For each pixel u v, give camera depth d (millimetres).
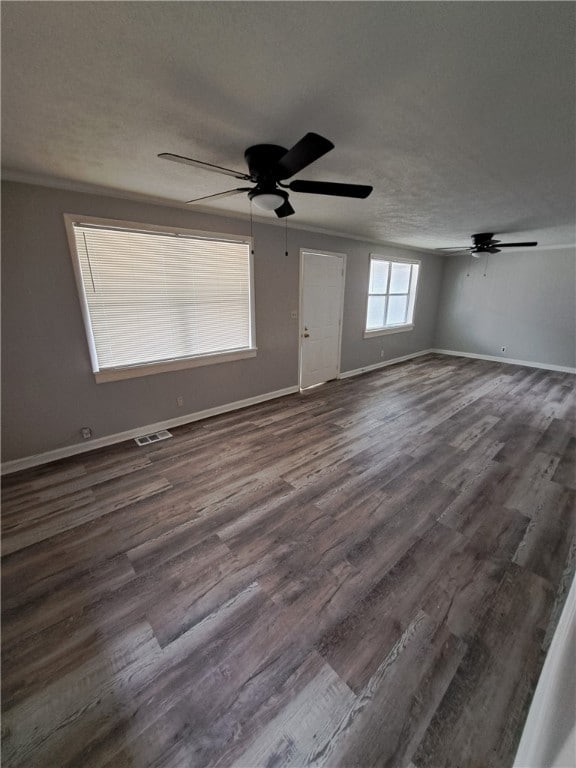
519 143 1804
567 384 4980
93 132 1689
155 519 2094
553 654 1222
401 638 1367
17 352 2500
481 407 4047
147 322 3113
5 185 2258
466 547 1854
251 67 1208
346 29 1020
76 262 2617
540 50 1097
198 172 2236
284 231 3980
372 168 2188
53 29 1005
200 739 1069
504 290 6348
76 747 1055
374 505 2215
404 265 6285
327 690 1191
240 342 3879
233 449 3000
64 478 2539
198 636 1385
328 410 3971
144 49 1107
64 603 1535
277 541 1904
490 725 1089
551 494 2326
